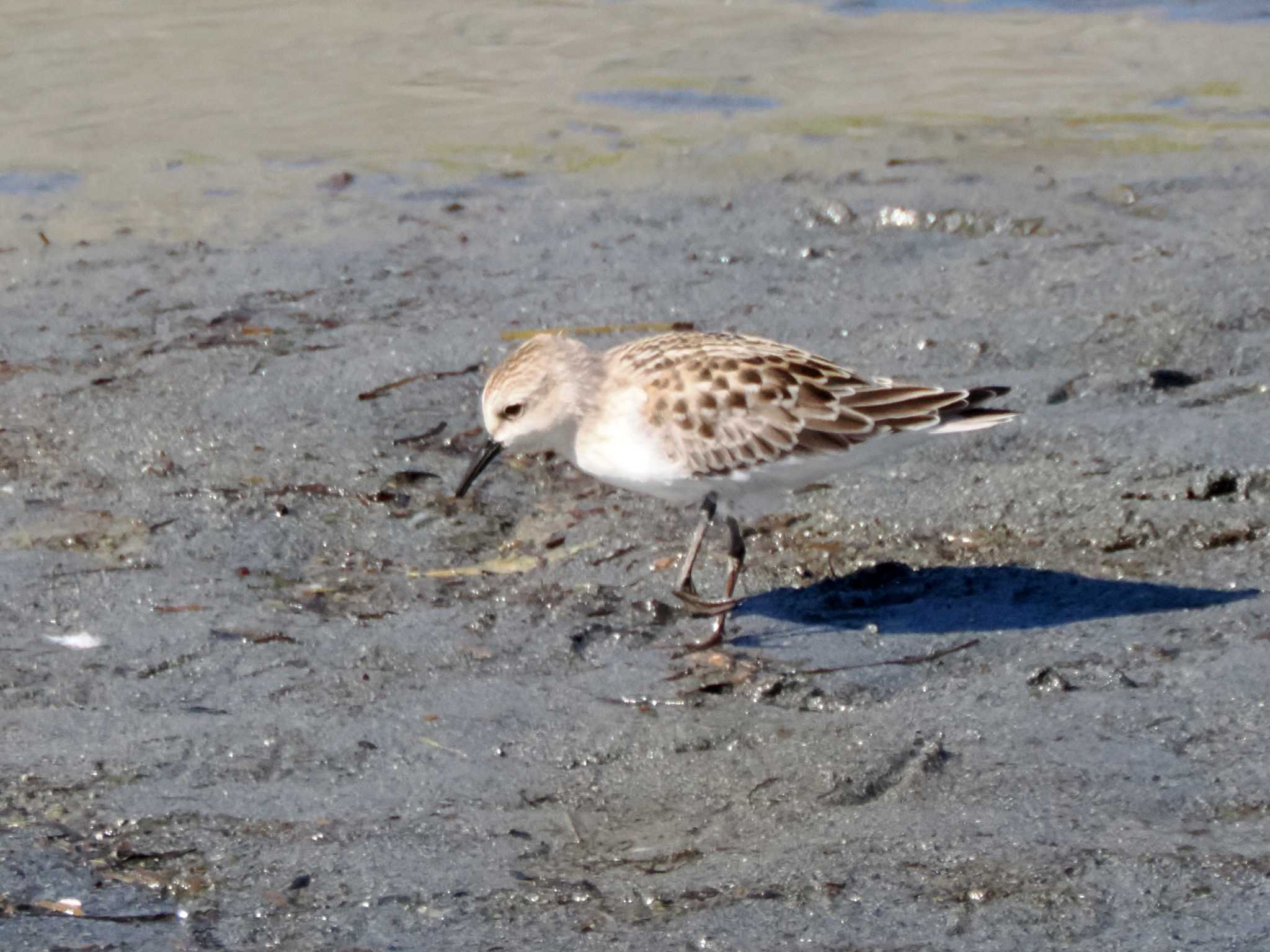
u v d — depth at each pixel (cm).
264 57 1764
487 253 1266
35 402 1013
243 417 995
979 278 1193
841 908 573
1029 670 727
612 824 629
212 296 1180
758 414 763
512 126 1571
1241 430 931
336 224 1327
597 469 804
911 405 770
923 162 1454
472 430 984
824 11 1950
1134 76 1703
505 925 571
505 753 676
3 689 722
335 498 905
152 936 568
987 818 621
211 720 699
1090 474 897
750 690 720
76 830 625
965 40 1831
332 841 619
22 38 1802
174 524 875
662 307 1157
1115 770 648
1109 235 1267
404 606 799
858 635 768
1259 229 1264
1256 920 559
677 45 1817
